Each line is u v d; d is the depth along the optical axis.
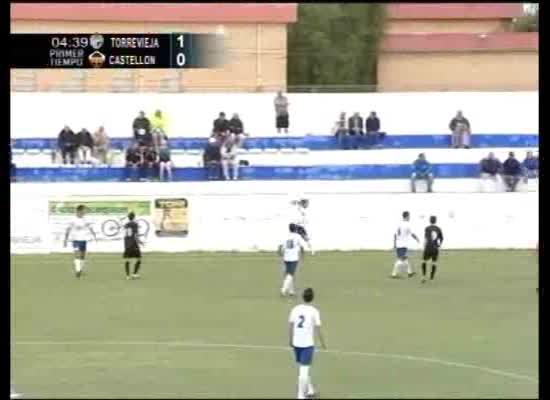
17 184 151.00
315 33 195.25
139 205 145.75
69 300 110.19
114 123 166.00
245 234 147.25
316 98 169.00
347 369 78.00
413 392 70.38
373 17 195.62
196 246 146.75
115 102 166.00
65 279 124.44
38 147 162.88
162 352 84.69
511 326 95.94
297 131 167.38
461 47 191.88
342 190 163.75
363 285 120.81
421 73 194.12
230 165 162.25
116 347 86.75
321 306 106.94
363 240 148.62
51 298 111.44
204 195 146.62
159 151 160.62
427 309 105.06
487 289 117.75
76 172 161.25
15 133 162.50
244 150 164.75
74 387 72.19
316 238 148.12
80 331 93.50
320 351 84.56
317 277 126.38
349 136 166.00
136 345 87.56
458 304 108.00
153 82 176.75
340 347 86.25
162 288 117.94
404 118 169.25
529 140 169.25
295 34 195.75
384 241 148.62
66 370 77.88
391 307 106.31
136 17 176.75
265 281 123.44
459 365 79.31
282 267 133.75
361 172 166.00
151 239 146.25
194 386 72.38
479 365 79.38
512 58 191.12
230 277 126.19
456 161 166.00
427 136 168.75
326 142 166.62
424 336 91.06
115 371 77.50
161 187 154.50
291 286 113.38
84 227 126.50
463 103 169.12
